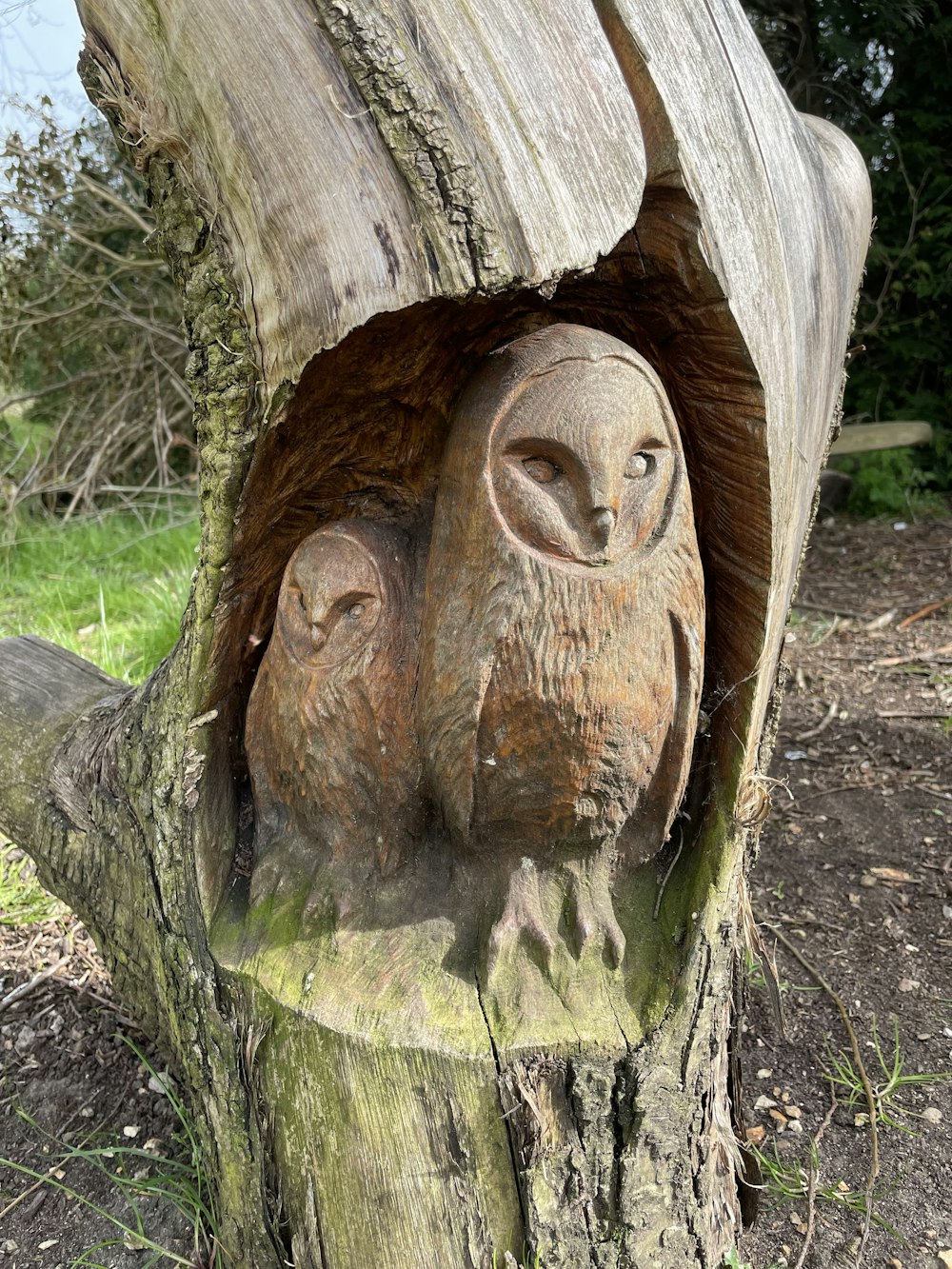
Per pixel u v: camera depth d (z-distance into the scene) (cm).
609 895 122
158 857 128
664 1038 111
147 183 116
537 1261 108
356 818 123
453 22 93
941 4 491
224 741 131
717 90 107
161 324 596
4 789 169
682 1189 115
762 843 249
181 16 100
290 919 123
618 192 97
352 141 94
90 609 393
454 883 122
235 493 110
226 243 105
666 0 104
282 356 100
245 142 99
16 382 649
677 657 112
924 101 519
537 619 105
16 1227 148
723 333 105
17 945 213
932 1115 163
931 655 350
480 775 112
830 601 419
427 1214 108
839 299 139
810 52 522
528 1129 107
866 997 193
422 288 93
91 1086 174
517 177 93
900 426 527
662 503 109
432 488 127
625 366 106
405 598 122
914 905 220
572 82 96
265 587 129
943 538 484
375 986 114
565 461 105
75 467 617
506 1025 110
